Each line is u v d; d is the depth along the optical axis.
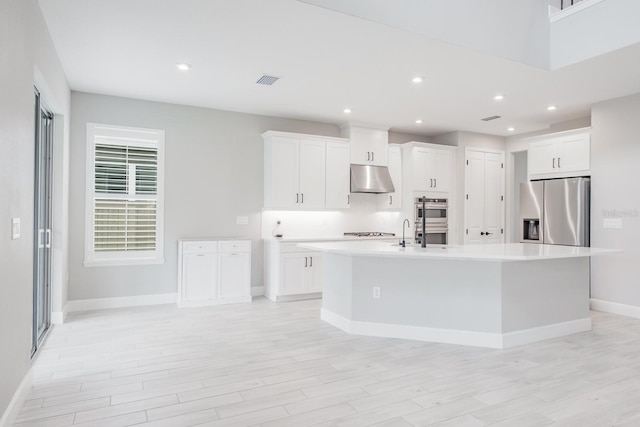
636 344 3.72
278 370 3.05
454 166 6.94
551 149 5.73
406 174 6.67
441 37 3.37
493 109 5.49
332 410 2.43
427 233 6.66
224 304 5.27
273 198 5.68
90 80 4.43
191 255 5.09
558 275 3.98
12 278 2.25
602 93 4.75
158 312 4.80
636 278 4.72
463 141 6.91
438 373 3.01
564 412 2.43
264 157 5.91
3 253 2.07
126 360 3.24
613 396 2.65
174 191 5.36
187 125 5.43
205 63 3.90
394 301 3.90
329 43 3.43
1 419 2.07
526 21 3.87
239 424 2.26
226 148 5.67
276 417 2.35
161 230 5.27
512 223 7.35
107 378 2.89
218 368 3.09
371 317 3.96
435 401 2.56
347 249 3.79
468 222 6.91
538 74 4.13
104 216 5.01
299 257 5.59
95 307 4.92
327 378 2.91
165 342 3.70
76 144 4.82
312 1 2.81
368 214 6.83
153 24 3.12
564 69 3.98
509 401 2.57
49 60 3.29
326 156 6.05
